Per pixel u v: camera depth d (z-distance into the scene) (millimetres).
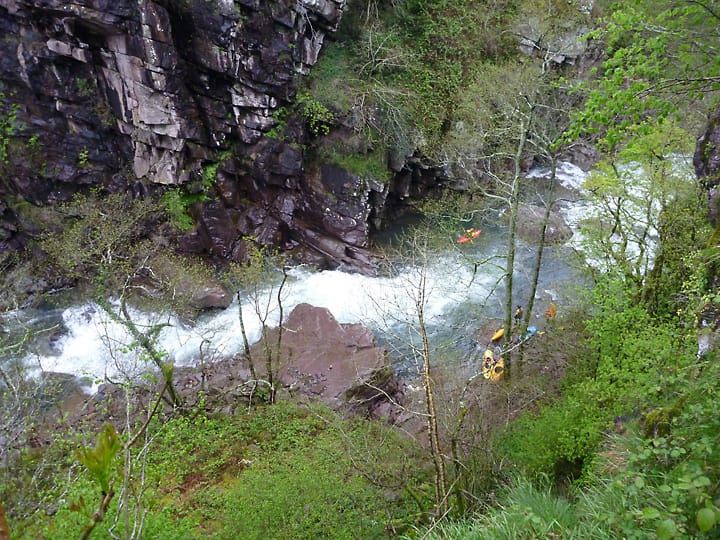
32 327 20547
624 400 9734
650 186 13383
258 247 24984
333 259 25234
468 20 27938
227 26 20906
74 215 22953
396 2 27344
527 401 13281
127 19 20016
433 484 10711
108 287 21078
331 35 25062
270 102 23234
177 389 17109
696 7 6516
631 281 13672
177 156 22625
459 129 26156
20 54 20594
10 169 22109
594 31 7656
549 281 21406
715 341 7680
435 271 21188
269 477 11188
